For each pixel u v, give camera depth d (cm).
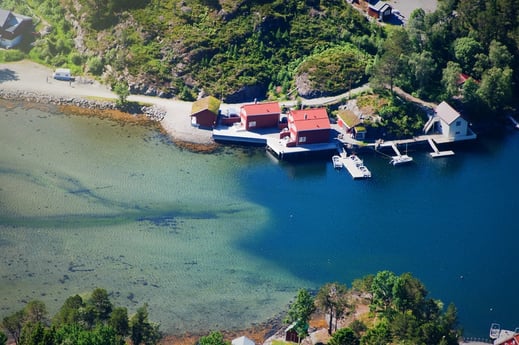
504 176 17738
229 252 14912
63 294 13625
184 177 16962
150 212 15825
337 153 18125
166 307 13525
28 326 11644
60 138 17962
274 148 17850
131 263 14462
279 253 14975
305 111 18200
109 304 12238
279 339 12988
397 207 16462
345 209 16300
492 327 13238
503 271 14750
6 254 14462
